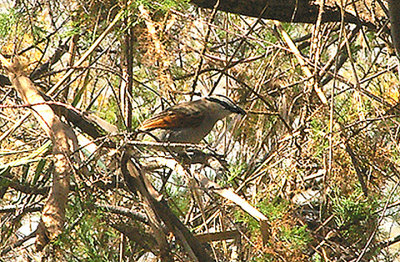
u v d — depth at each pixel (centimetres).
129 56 960
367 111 931
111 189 826
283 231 820
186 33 994
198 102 1005
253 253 831
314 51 984
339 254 911
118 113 982
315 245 934
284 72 1117
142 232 828
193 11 1079
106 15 939
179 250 844
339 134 902
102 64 952
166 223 751
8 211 873
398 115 889
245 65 1155
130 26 921
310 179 975
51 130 678
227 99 1020
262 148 1078
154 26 913
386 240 918
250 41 1160
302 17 930
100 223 758
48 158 772
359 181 902
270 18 933
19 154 957
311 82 987
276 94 1134
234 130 1032
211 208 992
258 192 945
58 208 641
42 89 1081
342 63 1066
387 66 1018
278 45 999
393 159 935
